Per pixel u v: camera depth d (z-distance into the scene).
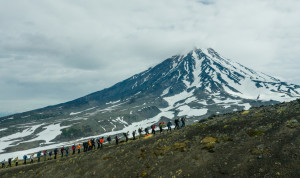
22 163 53.91
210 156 21.02
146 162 24.81
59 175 30.47
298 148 17.02
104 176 25.83
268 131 21.08
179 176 20.11
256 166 17.20
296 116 21.98
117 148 34.81
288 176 15.10
